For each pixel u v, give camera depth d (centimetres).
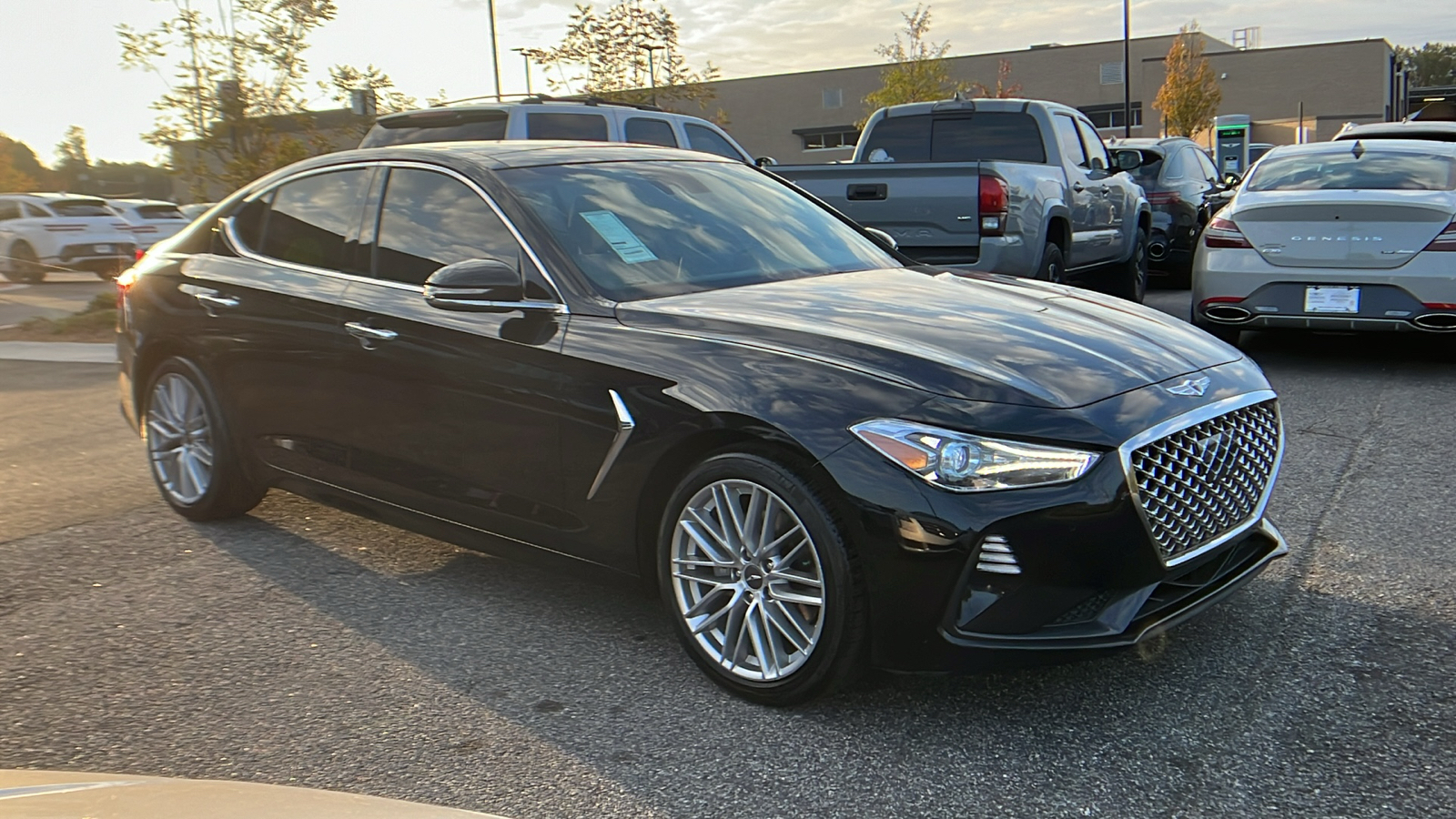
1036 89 5331
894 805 269
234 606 407
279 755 299
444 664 355
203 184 1533
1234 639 355
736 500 324
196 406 494
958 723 308
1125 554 293
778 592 316
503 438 370
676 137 1023
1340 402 680
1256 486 346
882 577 295
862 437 297
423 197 418
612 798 275
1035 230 834
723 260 404
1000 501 287
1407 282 729
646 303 362
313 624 389
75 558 462
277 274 454
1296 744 291
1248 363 361
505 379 366
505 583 426
